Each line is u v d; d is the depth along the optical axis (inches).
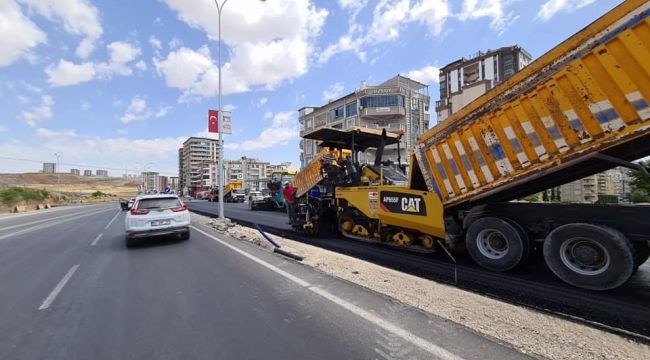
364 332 137.9
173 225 378.0
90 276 243.6
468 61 2642.7
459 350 119.5
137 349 130.9
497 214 231.0
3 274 254.8
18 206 1422.2
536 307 160.2
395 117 1897.1
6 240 449.4
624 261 169.8
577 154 184.1
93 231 534.9
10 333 147.9
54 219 856.3
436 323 142.7
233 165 4618.6
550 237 198.8
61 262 294.7
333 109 2149.4
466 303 164.9
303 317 156.0
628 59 162.4
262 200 1007.0
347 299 175.9
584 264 186.9
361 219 341.7
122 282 225.8
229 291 199.0
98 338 141.1
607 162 198.7
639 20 156.9
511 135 212.2
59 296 198.5
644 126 159.9
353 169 359.3
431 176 266.4
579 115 181.5
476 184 235.3
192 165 4884.4
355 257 284.2
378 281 205.5
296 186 447.2
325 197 396.8
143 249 347.6
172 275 239.3
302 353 123.3
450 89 2768.2
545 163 197.3
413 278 211.6
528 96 201.2
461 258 268.5
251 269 249.4
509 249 218.5
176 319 159.3
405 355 118.0
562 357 112.3
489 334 131.0
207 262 277.6
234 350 127.5
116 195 3683.6
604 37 168.6
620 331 130.6
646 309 156.7
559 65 186.4
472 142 234.7
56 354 128.2
